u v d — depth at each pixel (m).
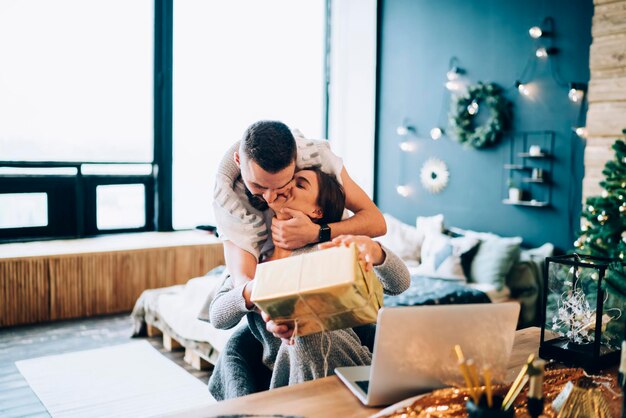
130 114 5.39
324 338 1.33
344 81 6.39
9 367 3.47
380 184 6.23
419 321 1.01
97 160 5.27
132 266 4.79
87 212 5.29
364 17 6.18
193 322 3.44
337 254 1.03
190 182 5.71
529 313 4.28
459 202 5.36
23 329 4.24
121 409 2.91
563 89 4.47
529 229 4.76
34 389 3.13
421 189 5.75
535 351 1.43
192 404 3.00
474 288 4.18
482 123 5.10
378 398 1.07
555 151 4.54
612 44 4.04
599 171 4.16
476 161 5.18
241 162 1.30
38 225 5.05
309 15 6.25
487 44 5.07
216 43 5.65
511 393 0.92
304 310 1.06
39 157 4.97
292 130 1.54
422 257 4.79
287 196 1.38
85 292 4.60
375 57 6.16
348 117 6.40
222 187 1.44
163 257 4.94
